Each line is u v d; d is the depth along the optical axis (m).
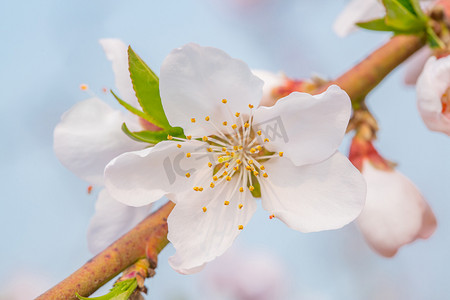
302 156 0.20
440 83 0.21
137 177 0.20
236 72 0.20
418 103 0.21
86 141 0.21
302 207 0.20
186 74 0.20
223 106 0.20
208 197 0.20
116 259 0.20
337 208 0.20
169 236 0.20
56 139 0.21
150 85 0.20
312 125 0.20
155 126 0.21
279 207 0.20
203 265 0.20
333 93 0.19
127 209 0.21
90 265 0.20
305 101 0.20
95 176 0.21
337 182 0.20
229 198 0.20
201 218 0.20
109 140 0.21
